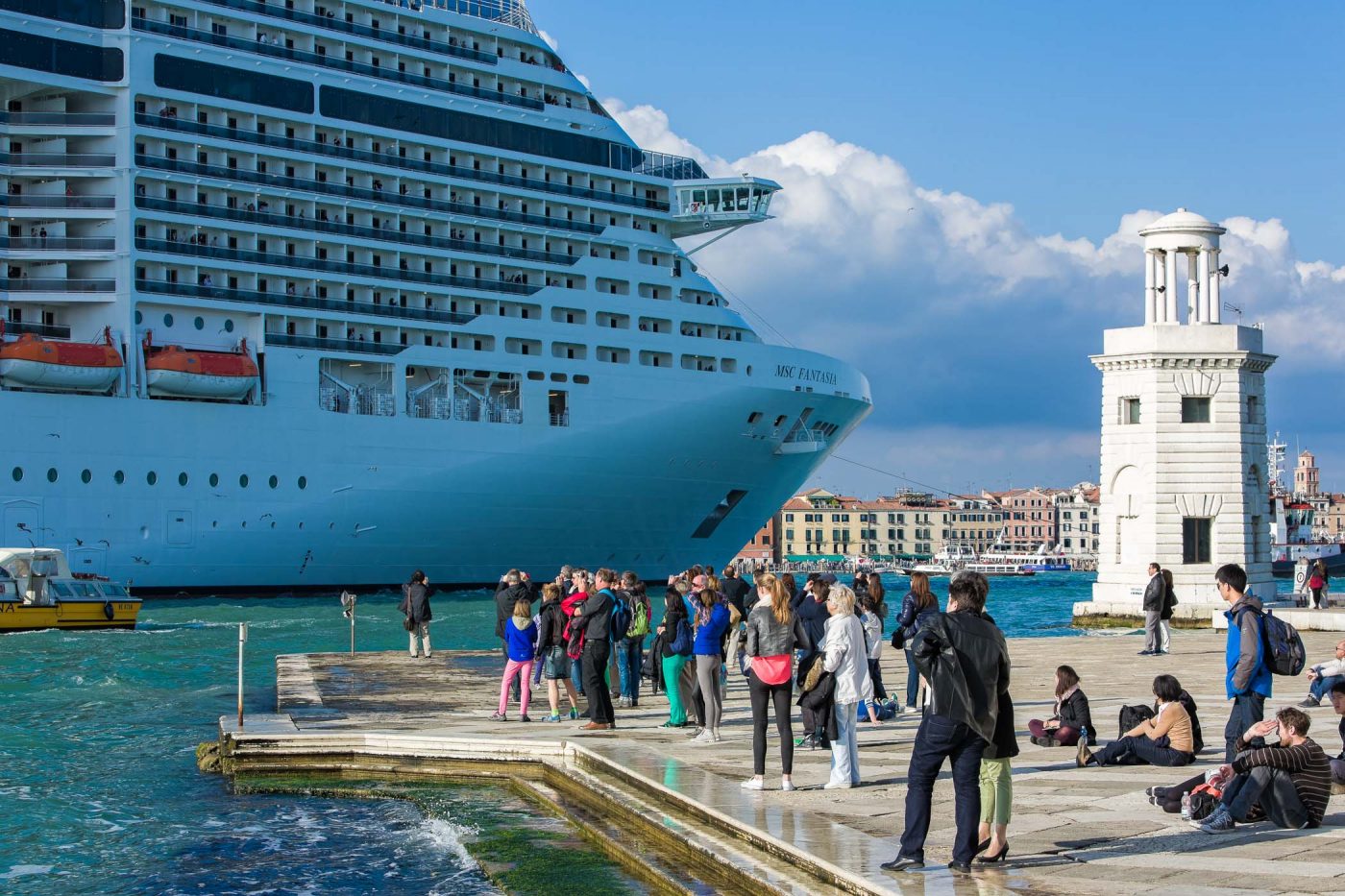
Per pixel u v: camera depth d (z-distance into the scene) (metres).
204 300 64.12
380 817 18.14
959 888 11.22
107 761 22.86
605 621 21.98
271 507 65.44
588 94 76.88
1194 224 47.34
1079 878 11.47
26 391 60.16
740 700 26.28
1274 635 15.12
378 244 68.00
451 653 38.59
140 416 62.41
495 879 14.48
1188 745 17.02
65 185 63.06
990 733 11.58
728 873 12.90
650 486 74.12
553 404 71.81
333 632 52.62
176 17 65.50
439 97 71.00
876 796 15.43
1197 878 11.32
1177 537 46.59
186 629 52.84
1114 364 47.53
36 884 15.27
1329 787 13.26
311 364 66.44
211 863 15.93
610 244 74.62
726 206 76.56
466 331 69.62
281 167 67.06
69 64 62.53
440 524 69.62
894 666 33.38
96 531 61.66
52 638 48.38
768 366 76.12
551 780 19.58
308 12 68.88
